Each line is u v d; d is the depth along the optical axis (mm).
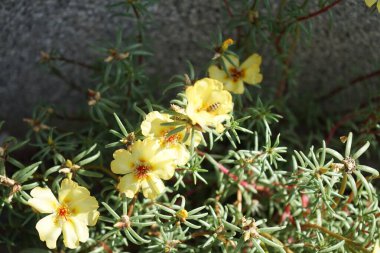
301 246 499
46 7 568
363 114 601
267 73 636
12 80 616
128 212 489
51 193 451
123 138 457
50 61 579
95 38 599
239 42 576
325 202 473
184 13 588
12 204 513
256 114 512
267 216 568
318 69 640
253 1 540
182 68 633
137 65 592
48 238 446
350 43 599
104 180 491
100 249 491
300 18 530
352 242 476
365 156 635
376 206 486
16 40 584
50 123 617
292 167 536
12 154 607
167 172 450
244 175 526
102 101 511
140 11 534
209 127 480
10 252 520
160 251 492
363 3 542
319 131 649
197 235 494
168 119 450
